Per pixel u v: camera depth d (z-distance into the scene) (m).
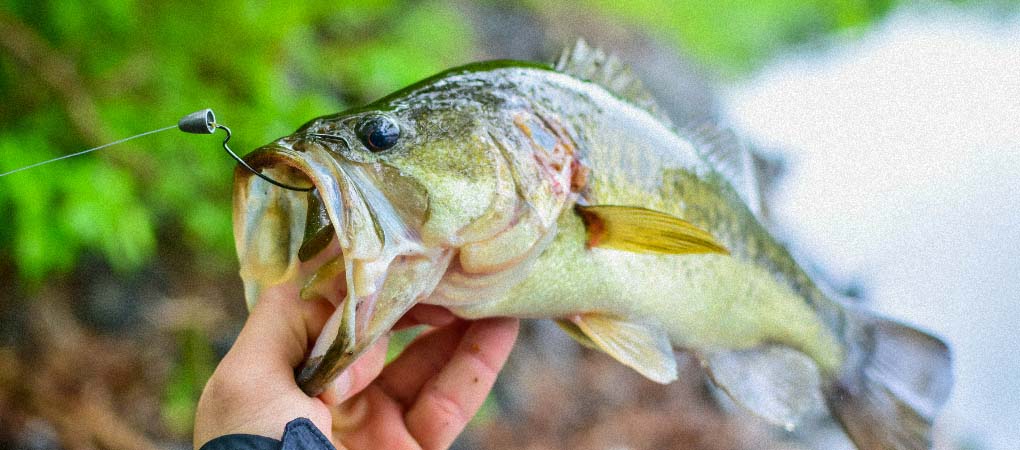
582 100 0.44
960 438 1.57
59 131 0.74
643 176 0.46
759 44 2.88
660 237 0.42
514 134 0.41
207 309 0.92
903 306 1.84
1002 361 1.74
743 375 0.52
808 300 0.53
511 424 1.13
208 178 0.83
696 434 1.27
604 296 0.45
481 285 0.42
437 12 1.34
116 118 0.76
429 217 0.39
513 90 0.42
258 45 0.84
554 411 1.19
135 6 0.77
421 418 0.47
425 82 0.42
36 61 0.72
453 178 0.40
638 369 0.46
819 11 3.02
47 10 0.73
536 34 1.71
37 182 0.69
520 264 0.42
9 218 0.73
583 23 1.90
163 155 0.79
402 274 0.39
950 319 1.82
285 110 0.84
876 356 0.56
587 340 0.48
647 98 0.48
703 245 0.42
